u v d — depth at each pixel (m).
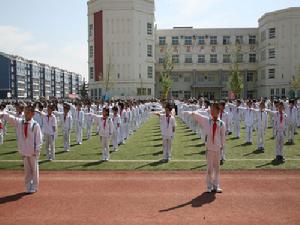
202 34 80.19
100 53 69.81
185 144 19.36
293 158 14.84
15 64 128.00
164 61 72.81
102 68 69.56
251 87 81.19
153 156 15.63
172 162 14.03
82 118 20.27
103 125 14.52
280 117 14.22
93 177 11.70
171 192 9.82
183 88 80.75
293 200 9.07
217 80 80.69
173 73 80.69
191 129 27.17
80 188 10.30
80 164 13.80
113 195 9.56
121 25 68.88
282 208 8.44
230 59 80.00
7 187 10.51
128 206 8.61
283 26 71.19
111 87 68.19
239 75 71.44
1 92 122.88
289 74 70.75
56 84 170.38
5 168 13.11
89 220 7.67
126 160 14.62
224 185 10.55
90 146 19.16
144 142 20.66
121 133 19.94
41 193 9.82
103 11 69.00
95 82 70.88
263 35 75.69
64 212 8.20
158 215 7.96
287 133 20.44
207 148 9.81
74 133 25.98
